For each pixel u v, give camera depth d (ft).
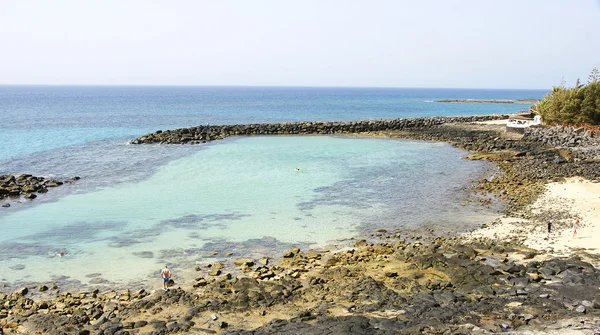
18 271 84.94
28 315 67.31
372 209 122.52
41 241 100.01
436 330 57.88
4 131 290.15
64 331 61.41
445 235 101.76
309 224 110.73
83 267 86.58
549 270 76.02
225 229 107.45
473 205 124.98
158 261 89.10
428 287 74.08
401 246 93.40
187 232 105.40
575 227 96.37
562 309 63.21
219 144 238.68
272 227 108.68
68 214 118.83
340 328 58.75
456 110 521.24
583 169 157.99
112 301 72.02
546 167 165.89
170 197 134.51
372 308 67.00
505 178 154.10
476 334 55.77
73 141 248.32
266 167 177.58
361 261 86.58
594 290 68.44
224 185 148.36
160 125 340.18
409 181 154.10
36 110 485.15
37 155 203.51
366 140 255.09
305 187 145.69
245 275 81.97
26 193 138.21
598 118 238.68
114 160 192.24
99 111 479.00
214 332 61.62
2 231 106.11
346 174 164.96
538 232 100.07
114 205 126.62
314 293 73.72
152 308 68.85
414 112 486.79
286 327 60.90
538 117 256.73
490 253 87.97
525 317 60.64
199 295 73.41
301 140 255.29
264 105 620.49
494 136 252.62
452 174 164.45
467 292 71.67
